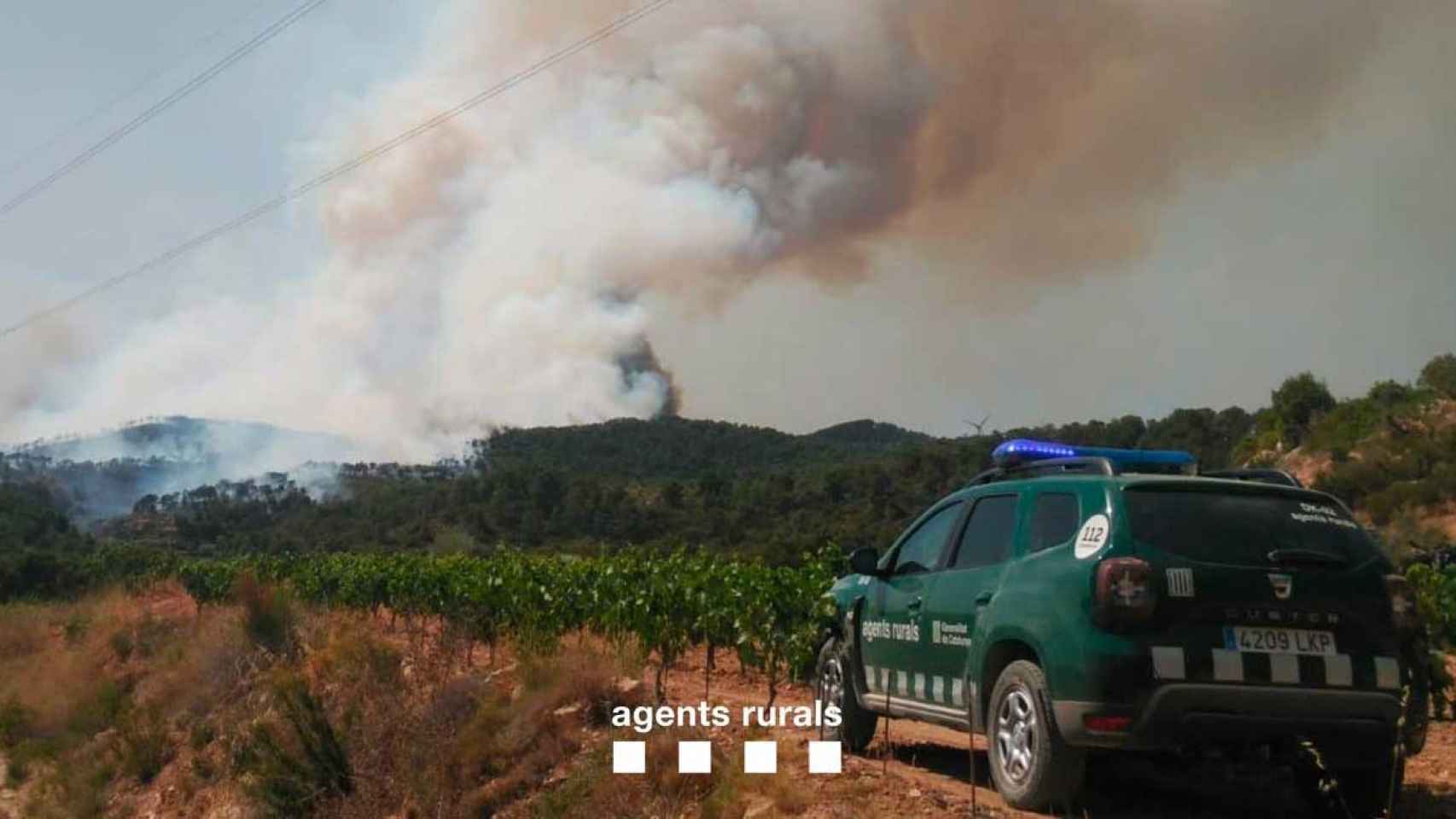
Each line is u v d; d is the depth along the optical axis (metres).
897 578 9.27
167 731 20.11
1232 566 6.75
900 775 8.62
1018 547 7.75
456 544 59.41
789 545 35.19
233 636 21.53
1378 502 37.81
